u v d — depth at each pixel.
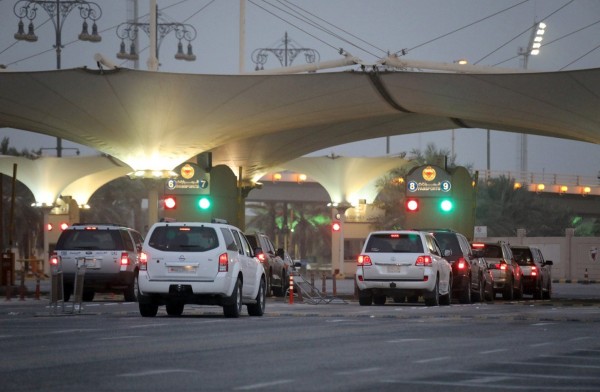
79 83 118.06
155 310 60.72
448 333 47.25
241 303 60.81
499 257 103.94
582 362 34.22
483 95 117.12
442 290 81.19
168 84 119.75
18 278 181.88
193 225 59.69
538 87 112.06
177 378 28.52
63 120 126.88
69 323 52.75
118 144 131.50
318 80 119.00
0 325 50.88
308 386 27.11
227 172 109.88
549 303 93.25
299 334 45.84
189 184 107.75
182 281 58.94
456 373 30.47
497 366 32.66
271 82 120.00
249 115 126.56
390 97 122.69
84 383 27.28
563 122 120.00
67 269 82.19
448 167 108.25
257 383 27.61
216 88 121.00
